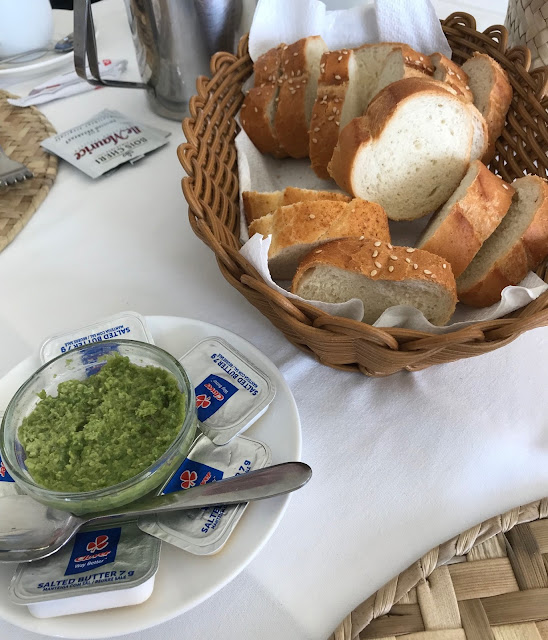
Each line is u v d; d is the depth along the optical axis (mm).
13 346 307
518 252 298
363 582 215
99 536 207
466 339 223
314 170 395
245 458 228
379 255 278
